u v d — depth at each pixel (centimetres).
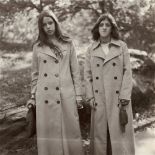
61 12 314
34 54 229
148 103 318
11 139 292
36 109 225
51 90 223
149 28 325
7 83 300
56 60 224
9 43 304
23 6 308
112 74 227
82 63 304
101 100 230
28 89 302
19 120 294
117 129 227
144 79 321
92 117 236
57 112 224
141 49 325
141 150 278
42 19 222
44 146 225
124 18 322
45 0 310
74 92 227
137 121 311
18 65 303
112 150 227
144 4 324
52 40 228
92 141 238
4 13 306
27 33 307
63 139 226
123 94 223
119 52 227
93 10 317
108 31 227
